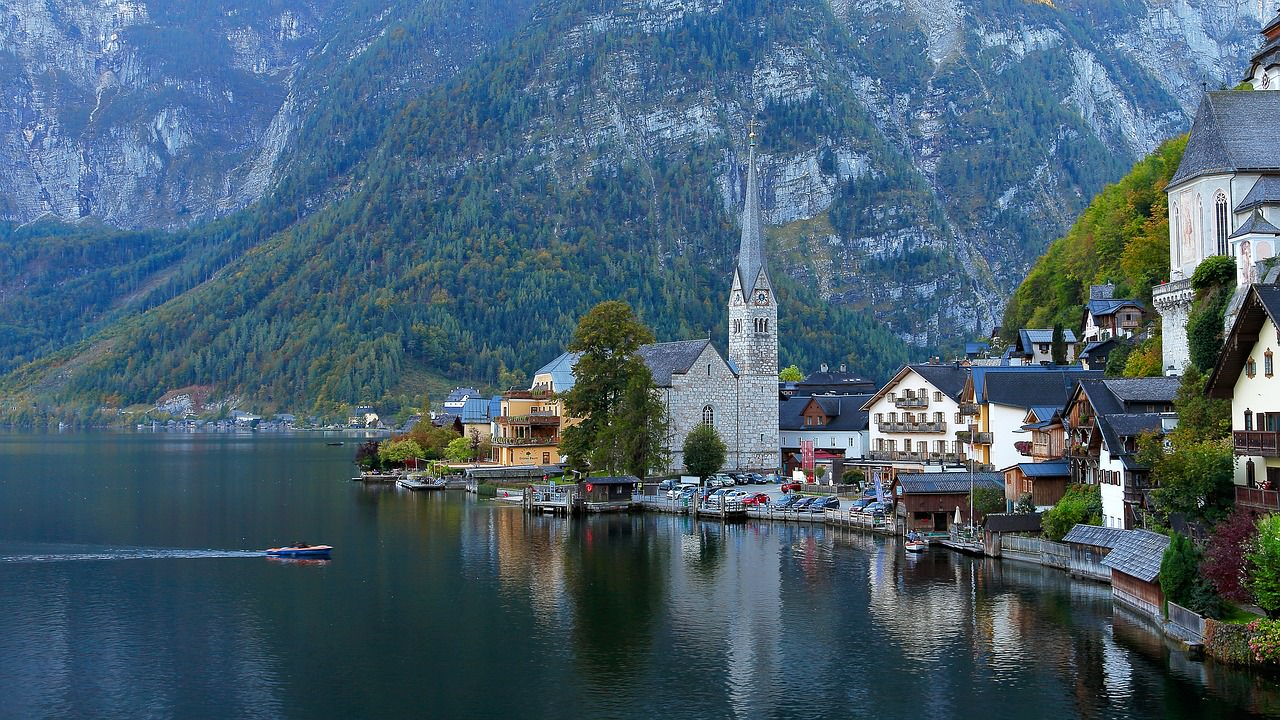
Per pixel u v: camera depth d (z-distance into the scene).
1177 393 104.06
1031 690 74.44
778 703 73.69
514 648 86.62
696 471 181.62
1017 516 116.94
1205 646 77.25
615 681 78.50
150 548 131.25
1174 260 125.31
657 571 114.12
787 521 149.50
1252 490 82.75
